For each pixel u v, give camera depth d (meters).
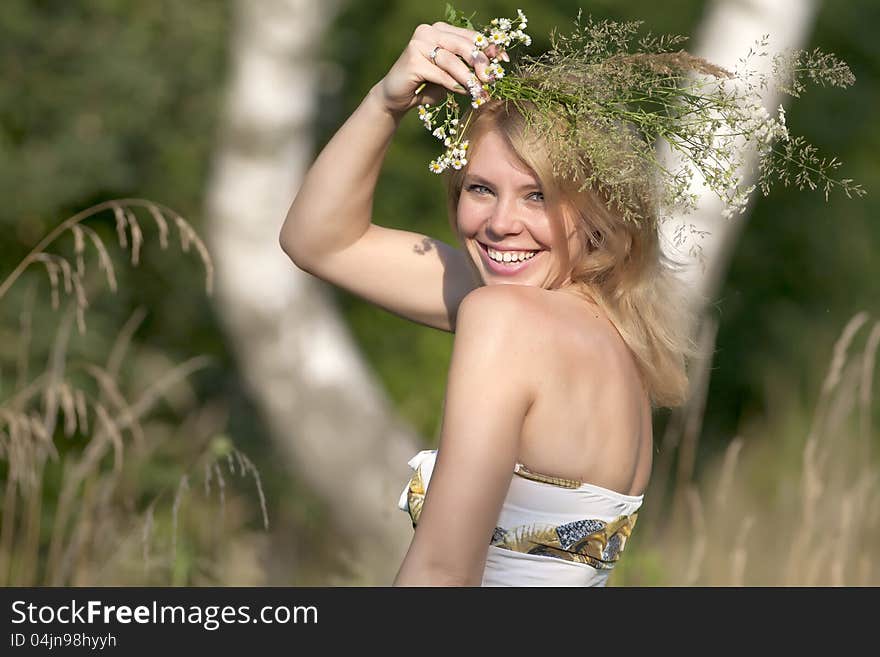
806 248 15.55
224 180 10.61
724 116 3.65
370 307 13.85
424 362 13.70
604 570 3.54
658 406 3.90
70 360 11.23
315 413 11.04
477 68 3.62
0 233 12.49
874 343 7.02
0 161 12.20
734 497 9.16
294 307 10.80
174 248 13.07
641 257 3.66
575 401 3.33
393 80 3.90
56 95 12.72
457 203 3.91
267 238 10.64
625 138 3.54
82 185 12.44
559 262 3.63
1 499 9.25
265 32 10.27
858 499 7.09
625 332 3.63
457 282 4.36
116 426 6.79
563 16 13.37
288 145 10.55
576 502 3.38
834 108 15.33
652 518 7.38
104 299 12.33
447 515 3.15
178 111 13.15
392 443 11.33
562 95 3.55
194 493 7.93
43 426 6.62
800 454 10.68
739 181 3.65
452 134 3.67
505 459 3.20
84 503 6.65
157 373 11.37
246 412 12.65
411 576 3.15
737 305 15.38
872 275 15.52
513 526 3.39
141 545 6.66
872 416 9.50
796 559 6.74
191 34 13.07
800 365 14.80
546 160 3.51
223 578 7.20
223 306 10.93
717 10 9.86
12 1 12.53
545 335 3.31
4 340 11.10
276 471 11.59
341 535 11.29
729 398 15.16
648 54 3.60
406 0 13.41
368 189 4.28
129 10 13.04
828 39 15.29
